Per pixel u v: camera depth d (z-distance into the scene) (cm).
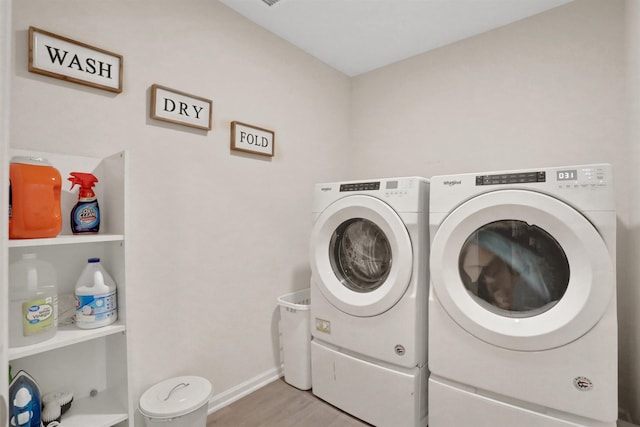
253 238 196
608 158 166
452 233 134
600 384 109
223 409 172
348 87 275
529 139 191
